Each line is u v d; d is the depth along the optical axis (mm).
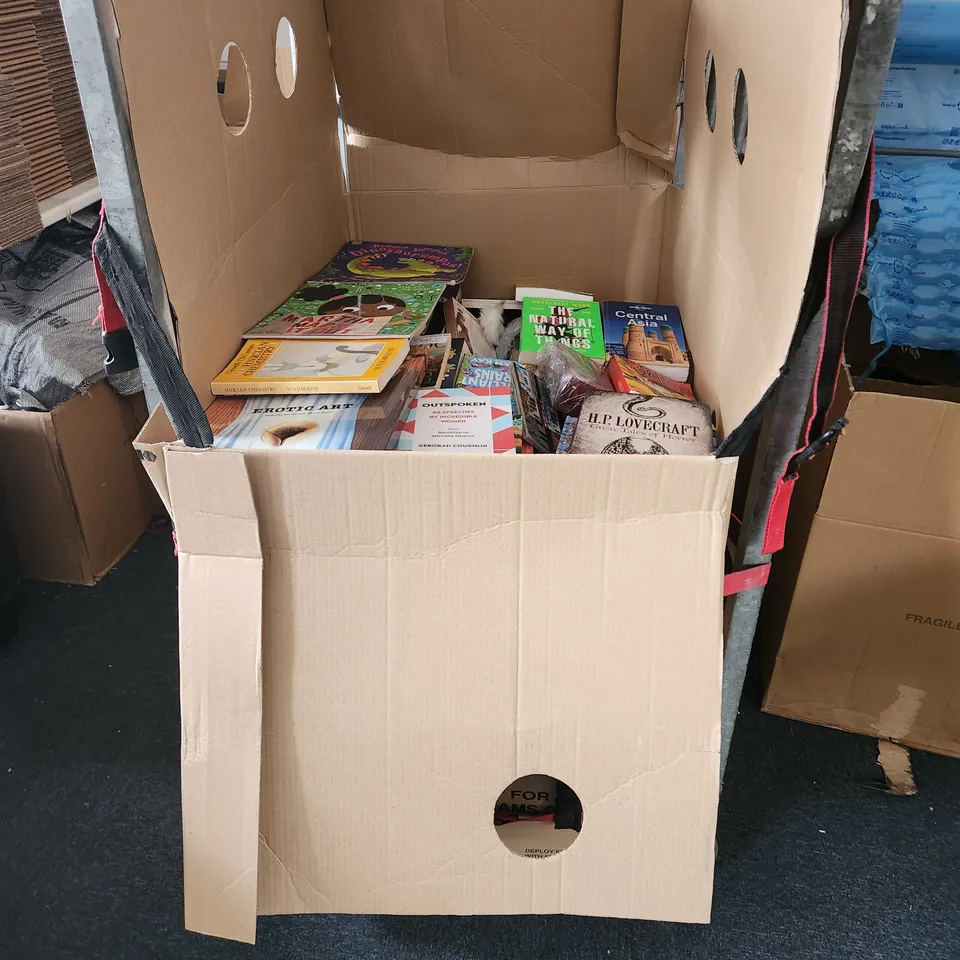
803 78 526
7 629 1305
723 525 606
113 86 569
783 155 580
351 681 642
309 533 615
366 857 673
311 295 988
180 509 612
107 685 1246
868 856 998
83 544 1396
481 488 592
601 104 1079
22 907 957
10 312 1326
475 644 632
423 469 586
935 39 980
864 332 1189
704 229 928
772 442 617
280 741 654
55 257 1418
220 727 643
